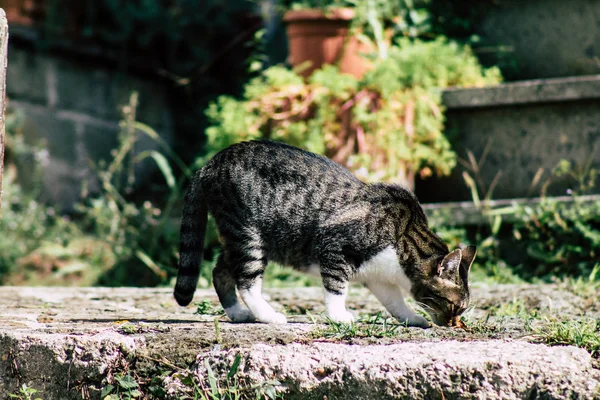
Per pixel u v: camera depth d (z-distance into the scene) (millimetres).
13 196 9781
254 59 10383
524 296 5801
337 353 3438
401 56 7980
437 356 3328
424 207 7863
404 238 4562
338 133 7727
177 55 12578
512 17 8781
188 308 5430
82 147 11250
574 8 8367
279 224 4574
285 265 4723
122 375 3602
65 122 11023
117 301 5770
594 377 3246
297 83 8008
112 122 11742
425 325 4723
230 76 12398
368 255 4520
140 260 8664
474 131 8109
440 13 9234
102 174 9805
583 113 7648
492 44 8930
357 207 4508
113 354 3633
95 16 11766
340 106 7746
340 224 4469
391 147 7641
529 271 7473
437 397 3268
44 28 10859
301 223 4539
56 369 3678
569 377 3219
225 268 4832
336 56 8219
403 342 3596
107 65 11672
